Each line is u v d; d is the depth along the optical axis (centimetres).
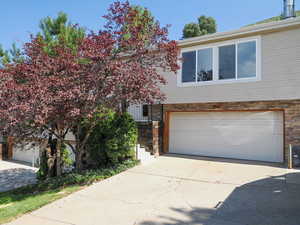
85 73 679
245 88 960
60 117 688
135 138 921
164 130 1153
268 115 947
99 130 918
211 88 1034
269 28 894
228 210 480
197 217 453
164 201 543
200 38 1034
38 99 605
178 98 1116
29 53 756
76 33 1155
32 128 712
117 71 664
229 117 1027
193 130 1111
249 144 984
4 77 683
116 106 785
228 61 998
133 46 764
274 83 904
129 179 728
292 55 871
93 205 533
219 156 1048
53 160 898
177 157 1042
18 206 556
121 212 489
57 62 711
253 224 416
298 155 845
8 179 1037
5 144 1534
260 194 565
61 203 554
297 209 473
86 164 958
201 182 679
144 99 731
